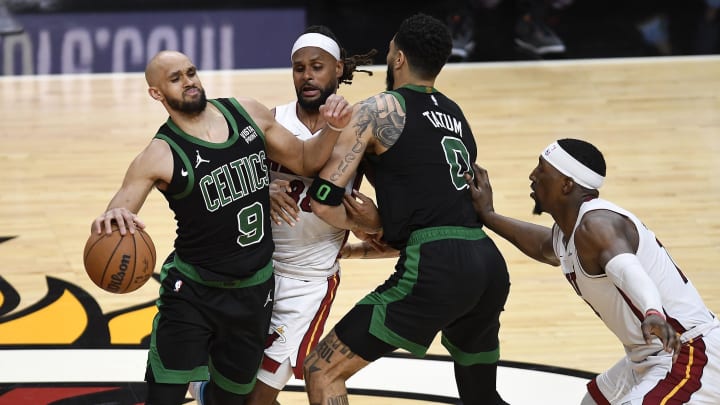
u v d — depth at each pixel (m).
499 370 19.00
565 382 18.58
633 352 14.08
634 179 28.66
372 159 14.73
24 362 19.05
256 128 14.40
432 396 18.09
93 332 20.31
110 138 31.75
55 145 31.06
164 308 14.48
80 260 23.69
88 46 41.31
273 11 45.47
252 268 14.35
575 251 13.87
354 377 18.75
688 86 36.88
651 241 13.76
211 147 13.95
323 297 15.73
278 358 15.45
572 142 14.05
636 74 38.16
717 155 30.58
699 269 23.22
